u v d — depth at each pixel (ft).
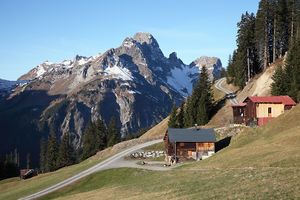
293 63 252.62
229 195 76.95
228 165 129.90
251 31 347.97
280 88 256.32
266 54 325.42
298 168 93.40
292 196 64.80
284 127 170.40
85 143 481.46
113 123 435.94
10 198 175.11
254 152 138.62
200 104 315.78
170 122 345.31
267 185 78.43
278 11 320.91
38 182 211.00
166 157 223.10
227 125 270.87
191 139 211.00
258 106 220.02
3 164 461.78
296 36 287.28
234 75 425.28
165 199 89.45
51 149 453.99
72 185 177.37
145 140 301.22
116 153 265.95
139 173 171.94
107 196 117.08
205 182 102.47
